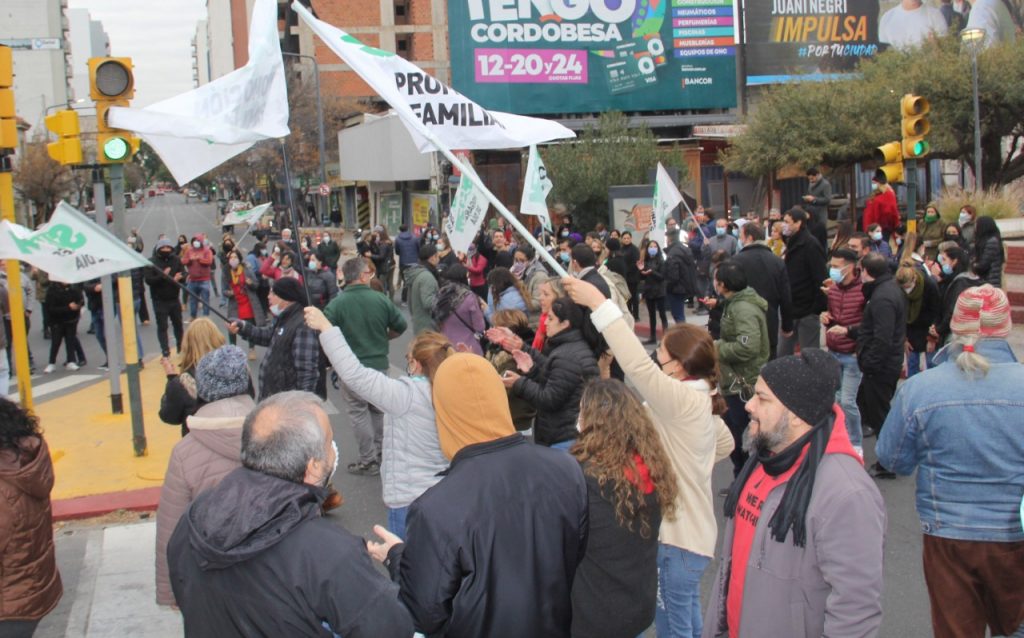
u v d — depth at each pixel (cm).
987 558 381
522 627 295
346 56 579
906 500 715
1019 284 1320
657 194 1675
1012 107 2728
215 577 260
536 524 302
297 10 588
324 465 281
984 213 1627
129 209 9012
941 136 2800
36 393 1297
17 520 398
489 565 293
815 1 3994
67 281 693
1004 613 389
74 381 1387
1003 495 379
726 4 3922
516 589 295
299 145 4438
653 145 3158
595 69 3834
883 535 296
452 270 904
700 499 409
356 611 254
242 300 1605
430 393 493
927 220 1565
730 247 1825
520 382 553
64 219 673
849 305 802
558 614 306
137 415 874
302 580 254
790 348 919
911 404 394
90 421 1038
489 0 3716
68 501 753
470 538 293
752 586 309
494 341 565
